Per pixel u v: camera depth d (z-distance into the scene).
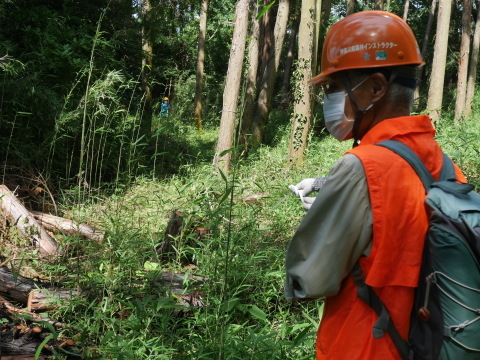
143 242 4.55
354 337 1.52
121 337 3.18
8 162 8.12
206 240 4.80
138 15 14.09
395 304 1.48
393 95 1.66
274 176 10.52
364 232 1.51
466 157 9.07
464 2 20.11
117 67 11.59
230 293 3.55
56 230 6.09
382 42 1.63
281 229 6.01
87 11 12.41
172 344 3.34
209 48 29.17
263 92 16.19
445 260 1.43
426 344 1.45
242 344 2.92
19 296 3.92
